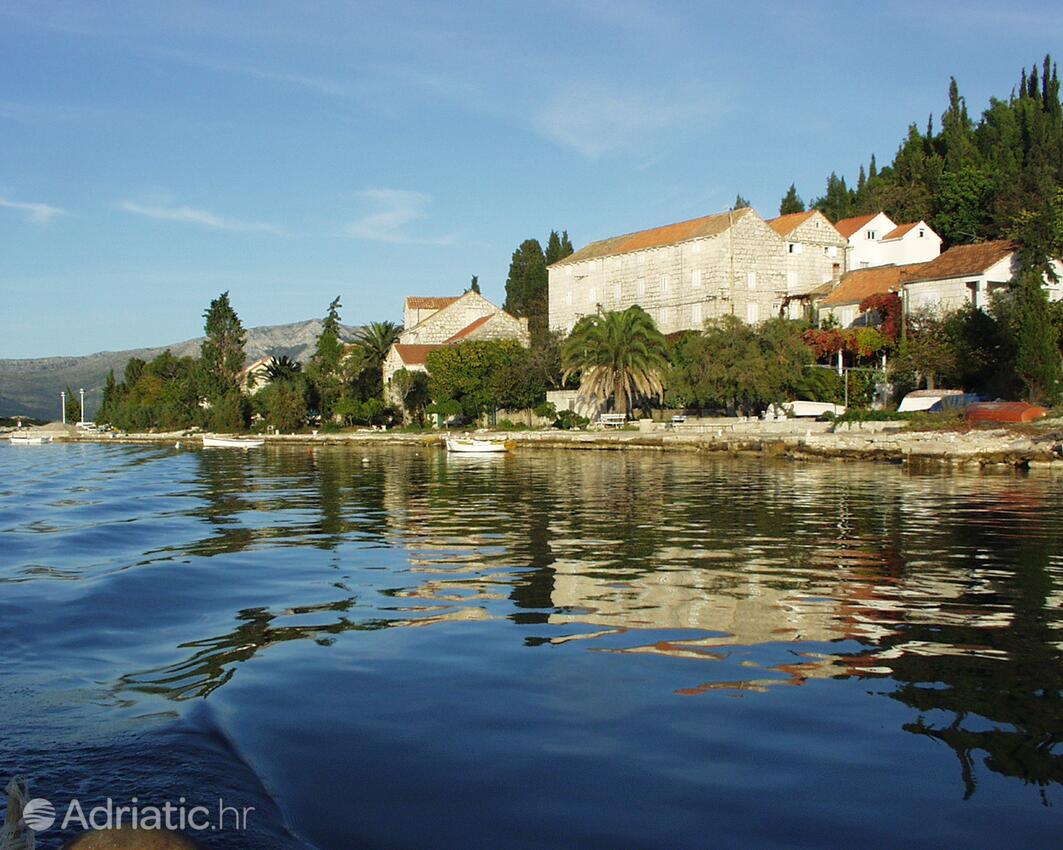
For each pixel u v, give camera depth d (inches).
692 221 4015.8
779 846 265.9
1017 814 285.3
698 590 632.4
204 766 325.7
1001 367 2496.3
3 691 421.1
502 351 3951.8
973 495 1311.5
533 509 1198.9
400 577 703.7
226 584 687.7
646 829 277.3
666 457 2447.1
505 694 404.8
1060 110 5012.3
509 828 278.4
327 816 287.3
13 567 780.0
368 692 411.5
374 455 2955.2
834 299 3437.5
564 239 6127.0
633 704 389.4
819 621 538.3
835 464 2033.7
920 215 4365.2
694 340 2999.5
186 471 2268.7
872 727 359.9
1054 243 2699.3
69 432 6304.1
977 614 553.9
